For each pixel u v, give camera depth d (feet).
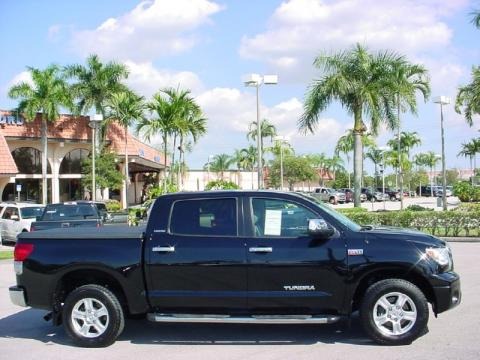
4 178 129.49
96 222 61.77
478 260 47.47
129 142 157.69
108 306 23.50
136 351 22.72
